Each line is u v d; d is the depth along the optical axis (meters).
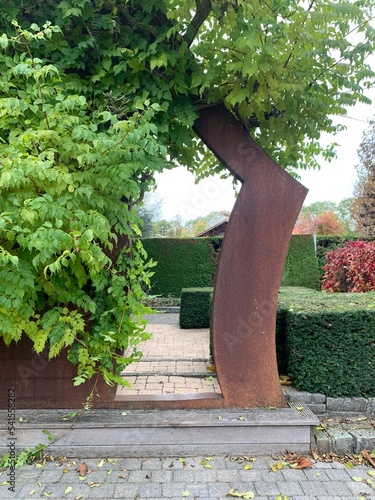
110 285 2.58
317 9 2.34
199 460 2.46
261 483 2.20
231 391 2.69
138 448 2.50
